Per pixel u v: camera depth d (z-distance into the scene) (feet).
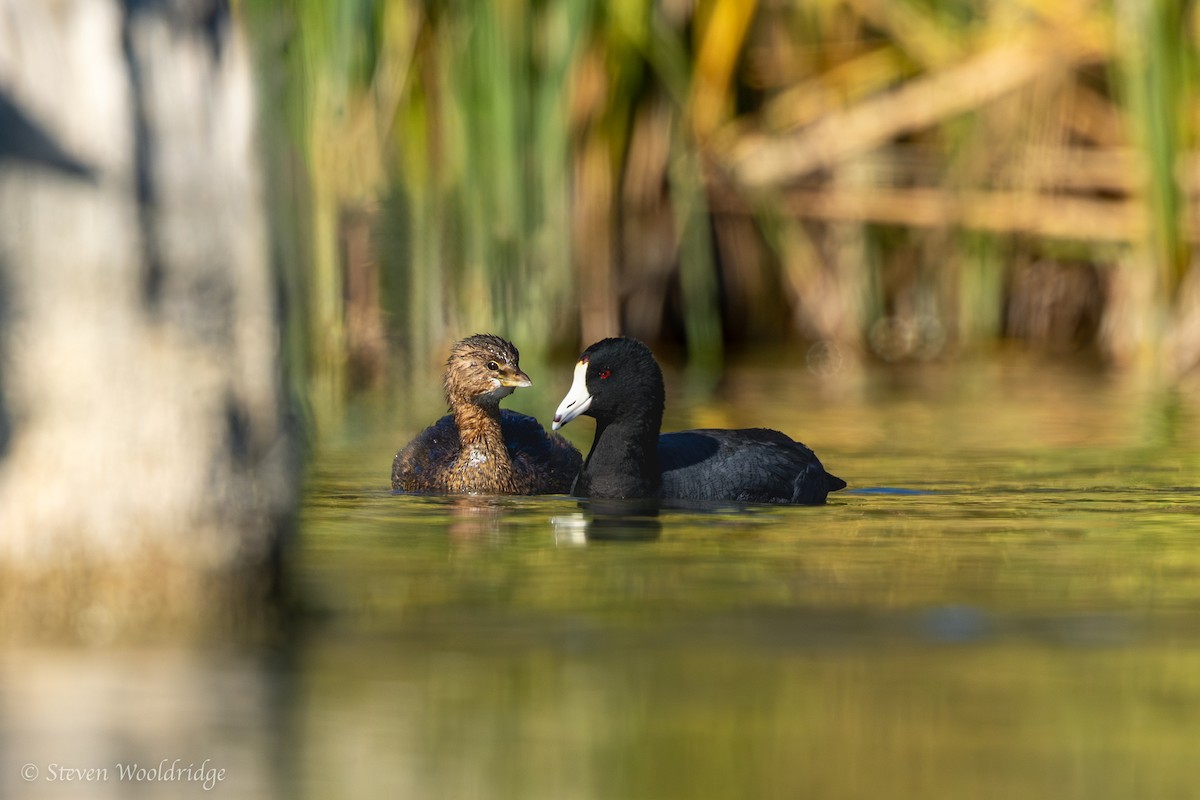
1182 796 20.74
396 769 21.59
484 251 75.00
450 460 49.85
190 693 24.61
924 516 42.63
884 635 28.35
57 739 22.58
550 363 83.51
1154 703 24.50
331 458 55.31
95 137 26.45
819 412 69.21
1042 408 70.54
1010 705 24.36
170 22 27.17
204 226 27.43
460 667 26.17
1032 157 88.94
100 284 26.61
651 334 91.35
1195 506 44.09
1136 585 32.60
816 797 20.57
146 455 27.07
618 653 27.09
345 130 68.90
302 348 64.34
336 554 36.04
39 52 26.32
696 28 86.63
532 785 20.99
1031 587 32.35
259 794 20.75
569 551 36.68
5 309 26.53
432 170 74.79
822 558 35.73
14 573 26.84
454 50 74.49
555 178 78.28
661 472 48.08
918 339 94.99
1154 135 75.66
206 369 27.45
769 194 90.07
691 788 20.93
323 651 26.96
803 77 89.76
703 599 31.14
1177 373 82.23
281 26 62.03
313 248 65.98
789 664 26.45
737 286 95.45
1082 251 91.86
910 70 89.92
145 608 27.25
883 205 91.20
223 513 27.73
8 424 26.73
